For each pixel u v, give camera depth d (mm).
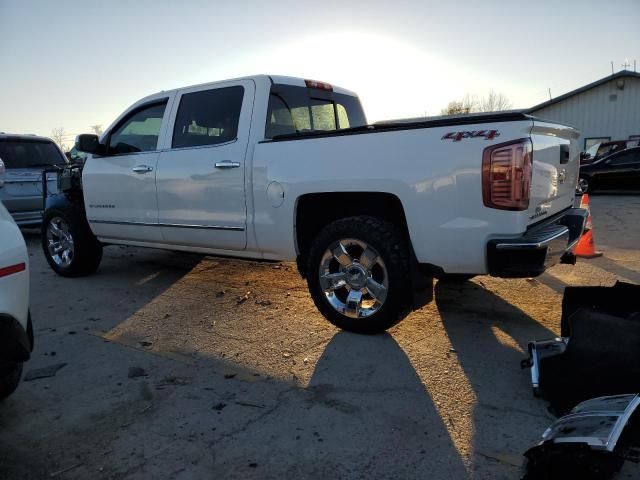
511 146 3125
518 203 3154
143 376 3414
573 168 4254
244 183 4297
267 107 4387
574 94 28359
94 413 2947
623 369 2582
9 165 9305
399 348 3717
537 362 2977
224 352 3762
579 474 2033
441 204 3359
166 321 4484
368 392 3090
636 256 6660
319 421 2791
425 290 3742
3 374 2494
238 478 2338
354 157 3676
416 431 2664
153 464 2453
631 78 26891
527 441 2549
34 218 9219
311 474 2350
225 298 5109
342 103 5461
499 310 4512
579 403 2590
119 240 5602
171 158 4840
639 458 2174
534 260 3193
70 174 5906
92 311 4816
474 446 2521
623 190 16078
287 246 4180
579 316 2850
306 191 3910
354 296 3898
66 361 3686
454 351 3650
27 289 2621
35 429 2795
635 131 27328
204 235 4695
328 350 3713
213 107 4660
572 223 3951
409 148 3459
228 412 2914
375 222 3746
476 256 3316
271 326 4258
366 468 2381
